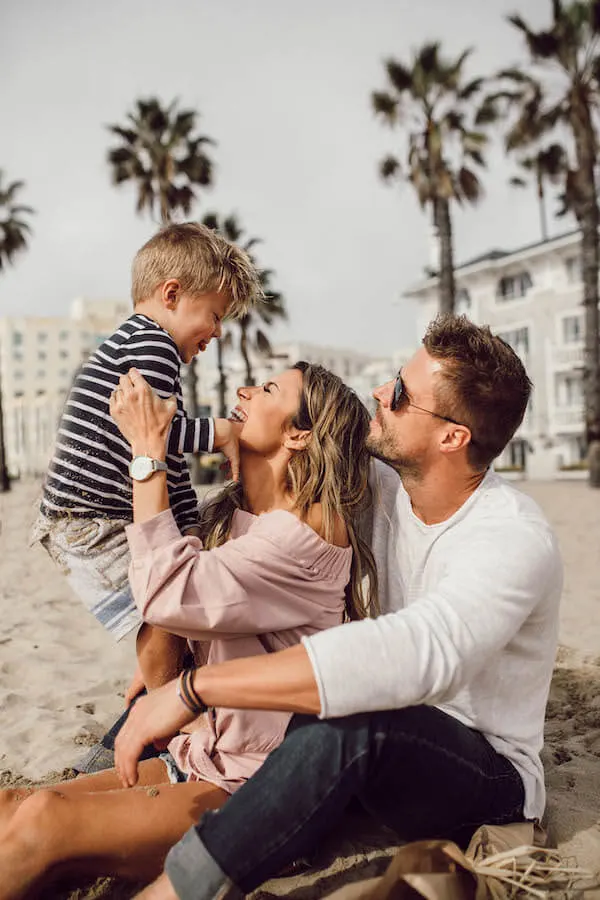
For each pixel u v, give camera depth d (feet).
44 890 6.49
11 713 12.26
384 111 70.69
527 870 6.04
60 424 7.74
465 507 6.76
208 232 8.51
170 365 7.77
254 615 6.33
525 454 119.24
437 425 6.61
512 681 6.55
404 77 69.97
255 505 7.27
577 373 112.98
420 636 5.54
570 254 110.32
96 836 5.96
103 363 7.68
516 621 5.90
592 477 69.31
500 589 5.85
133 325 7.91
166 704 5.93
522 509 6.53
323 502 6.90
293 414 7.01
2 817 6.40
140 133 81.87
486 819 6.40
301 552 6.60
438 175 69.72
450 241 72.23
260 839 5.50
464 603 5.74
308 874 6.85
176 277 8.10
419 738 5.80
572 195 70.38
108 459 7.43
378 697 5.46
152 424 6.64
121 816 6.03
